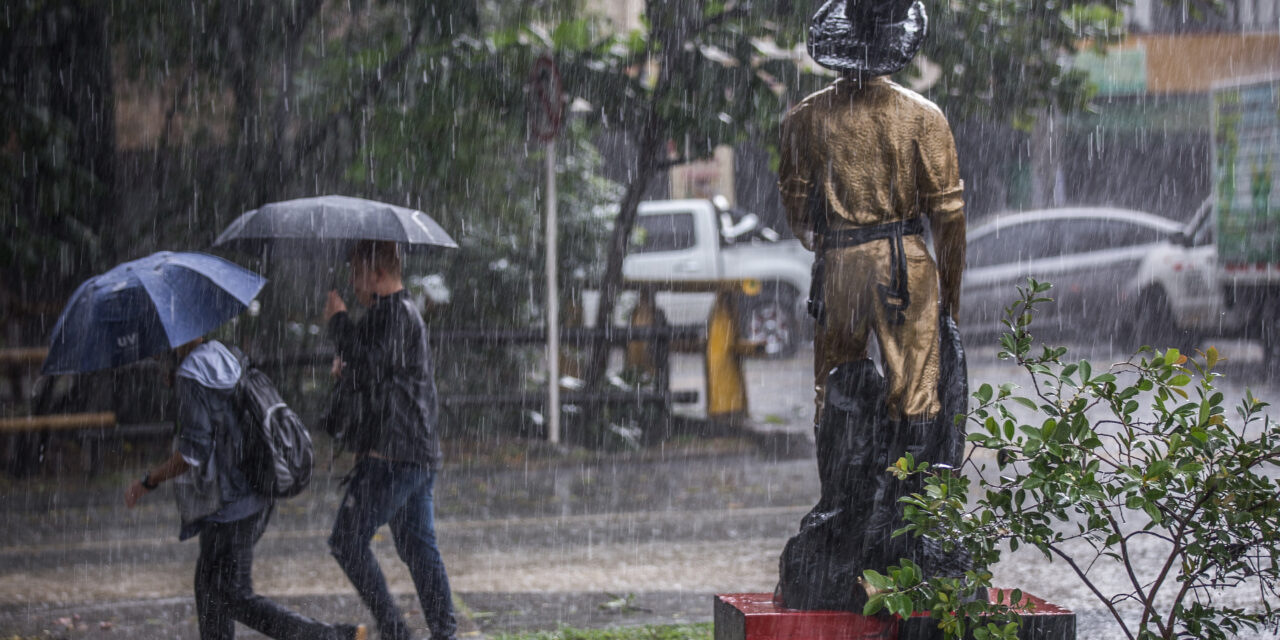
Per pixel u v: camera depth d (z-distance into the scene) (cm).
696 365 3053
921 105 694
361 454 846
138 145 2186
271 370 1806
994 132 4353
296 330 1978
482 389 2067
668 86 1892
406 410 845
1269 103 2633
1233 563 660
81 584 1164
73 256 1853
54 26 1869
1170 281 2881
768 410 2305
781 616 678
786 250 3167
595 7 2477
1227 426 593
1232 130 2703
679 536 1365
